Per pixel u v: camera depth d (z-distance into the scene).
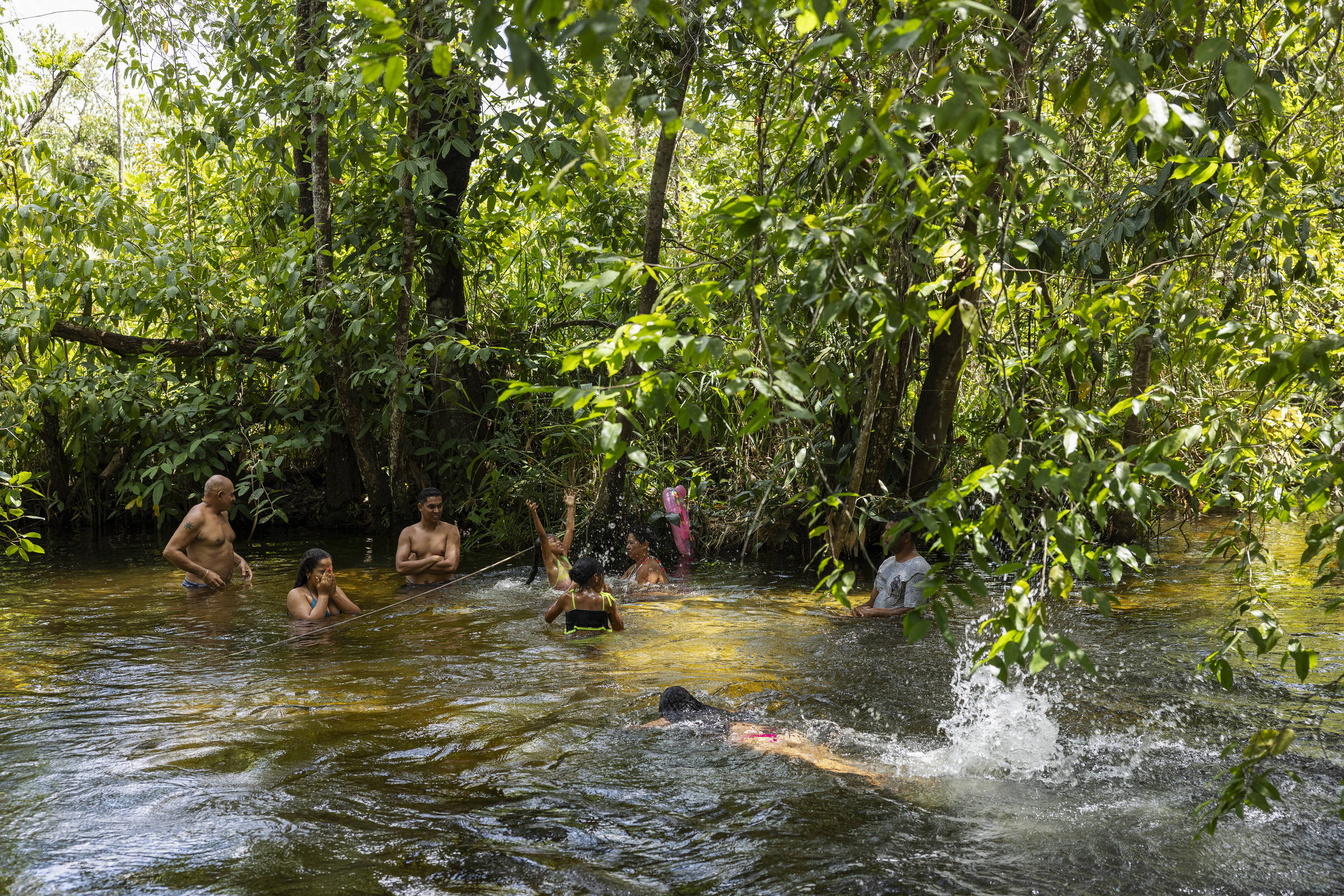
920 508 2.86
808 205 5.67
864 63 4.75
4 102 11.45
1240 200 4.46
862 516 3.42
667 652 6.61
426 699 5.46
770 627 7.40
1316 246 7.30
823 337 6.02
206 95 11.99
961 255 3.15
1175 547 10.70
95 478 13.24
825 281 2.62
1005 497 2.84
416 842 3.58
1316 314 5.84
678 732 4.84
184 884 3.24
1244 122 4.95
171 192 14.57
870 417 6.14
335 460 13.41
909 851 3.50
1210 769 4.29
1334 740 4.59
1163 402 3.14
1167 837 3.59
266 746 4.65
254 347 12.59
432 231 11.84
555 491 11.99
